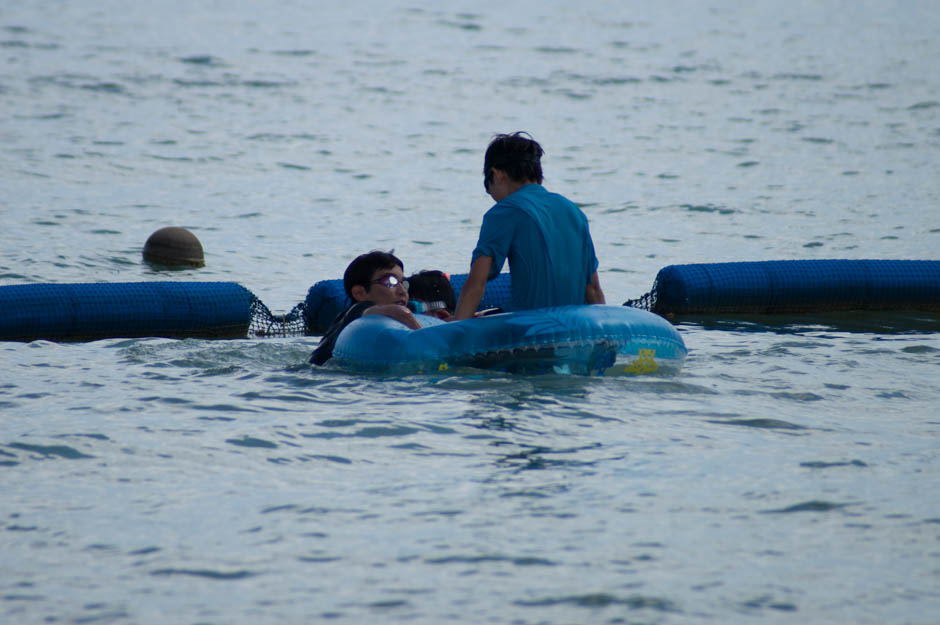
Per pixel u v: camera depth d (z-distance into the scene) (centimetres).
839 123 7919
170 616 1045
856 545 1220
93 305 2656
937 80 10419
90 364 2173
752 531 1261
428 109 8438
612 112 8481
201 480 1446
